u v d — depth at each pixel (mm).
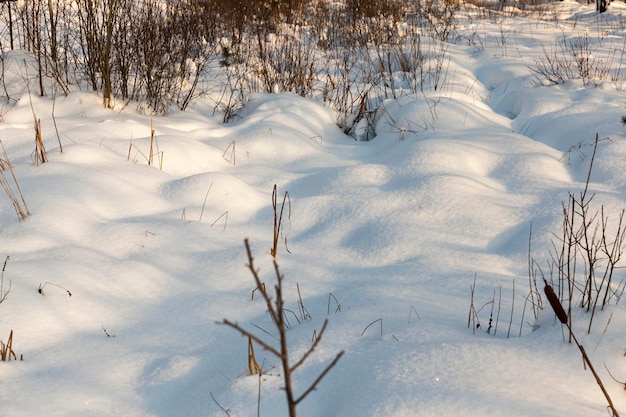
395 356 2248
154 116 5953
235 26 9375
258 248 3574
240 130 5664
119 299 3033
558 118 5391
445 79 7234
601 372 2127
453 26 10586
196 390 2318
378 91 6961
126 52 6238
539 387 2039
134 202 4102
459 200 3990
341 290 3096
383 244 3596
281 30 9828
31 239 3521
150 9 6539
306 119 5992
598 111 5430
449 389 2021
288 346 2473
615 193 4051
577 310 2486
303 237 3840
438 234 3664
